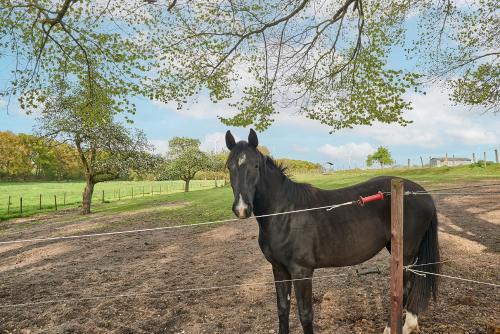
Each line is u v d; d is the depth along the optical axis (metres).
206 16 10.84
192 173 47.69
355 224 4.20
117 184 70.56
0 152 74.31
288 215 4.01
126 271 8.51
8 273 9.18
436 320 4.75
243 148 4.00
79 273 8.56
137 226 16.72
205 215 18.64
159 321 5.24
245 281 7.06
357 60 11.28
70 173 83.62
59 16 9.47
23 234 17.88
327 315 5.14
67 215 27.17
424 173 35.03
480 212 12.87
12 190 55.81
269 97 11.54
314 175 51.88
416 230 4.50
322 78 11.85
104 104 11.36
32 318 5.67
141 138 27.00
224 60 11.28
